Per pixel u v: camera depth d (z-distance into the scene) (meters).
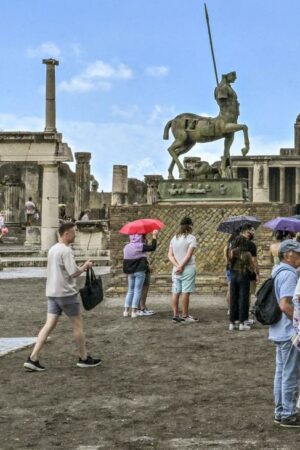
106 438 8.80
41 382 11.69
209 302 21.02
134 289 18.48
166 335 15.80
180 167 23.94
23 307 20.92
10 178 56.12
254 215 22.73
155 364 12.91
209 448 8.34
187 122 23.81
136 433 8.97
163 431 9.03
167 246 22.83
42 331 12.49
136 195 76.56
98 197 72.31
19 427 9.30
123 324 17.42
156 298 22.00
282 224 15.67
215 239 22.78
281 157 87.81
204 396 10.66
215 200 23.20
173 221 22.86
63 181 71.38
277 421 9.21
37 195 64.75
